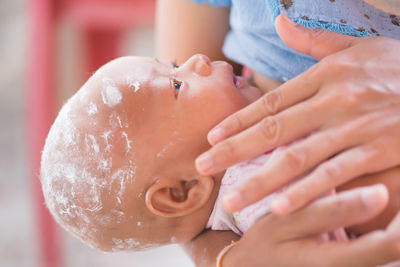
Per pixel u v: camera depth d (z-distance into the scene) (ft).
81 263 11.74
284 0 3.70
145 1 10.93
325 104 3.25
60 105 11.68
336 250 3.04
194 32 5.01
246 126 3.47
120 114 3.97
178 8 5.00
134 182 3.98
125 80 4.06
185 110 3.97
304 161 3.14
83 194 4.05
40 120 10.84
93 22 11.08
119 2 10.94
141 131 3.95
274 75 4.23
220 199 4.01
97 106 4.03
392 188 3.29
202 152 3.95
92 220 4.11
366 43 3.52
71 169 4.05
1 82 19.84
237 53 4.58
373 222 3.35
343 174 3.07
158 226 4.12
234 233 4.12
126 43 21.39
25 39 20.75
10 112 18.57
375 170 3.13
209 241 4.12
